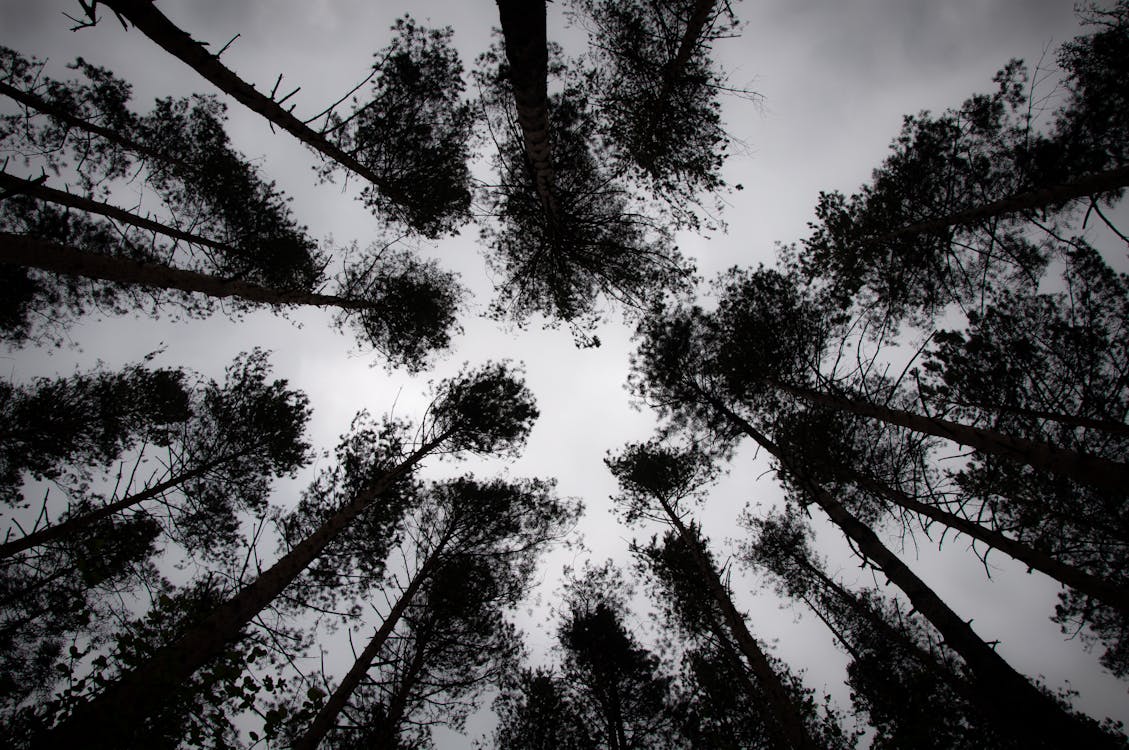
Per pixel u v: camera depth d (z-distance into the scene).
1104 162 6.01
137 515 7.07
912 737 7.08
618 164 7.09
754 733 8.24
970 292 7.38
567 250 7.14
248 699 3.74
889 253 7.70
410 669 7.77
